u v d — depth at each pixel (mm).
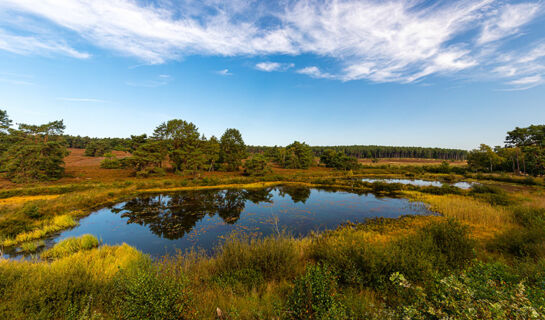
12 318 3426
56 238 11203
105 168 42812
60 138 31875
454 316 2418
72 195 18469
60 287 4113
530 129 49312
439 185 31625
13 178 26750
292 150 60875
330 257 6184
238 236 11508
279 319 3492
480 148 52906
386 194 24375
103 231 12594
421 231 7645
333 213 16422
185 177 35625
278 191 26203
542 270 4043
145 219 14898
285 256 6297
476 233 10039
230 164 47656
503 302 2334
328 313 3186
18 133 29531
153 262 7910
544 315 2061
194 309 3859
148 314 3396
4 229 10812
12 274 4371
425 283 4324
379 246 6191
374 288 4879
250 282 5328
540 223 8609
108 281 4969
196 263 7027
